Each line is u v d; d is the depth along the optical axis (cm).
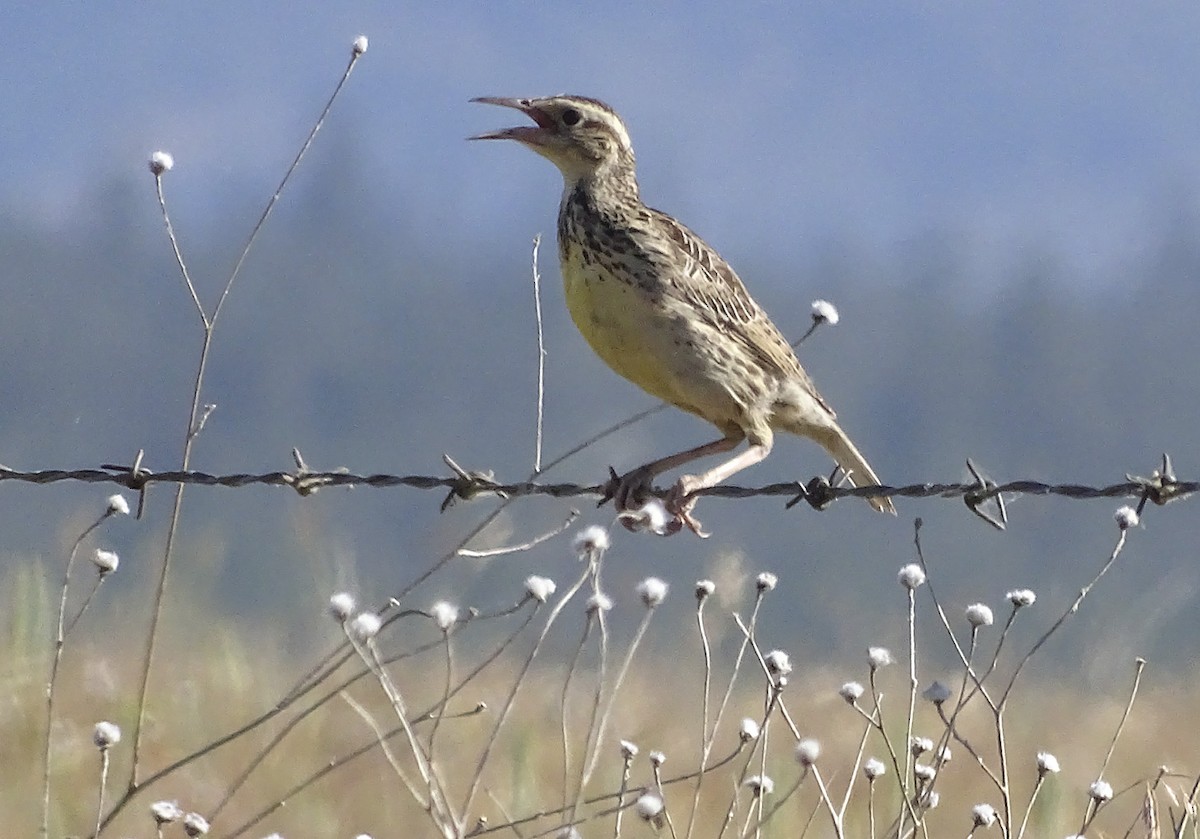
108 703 1070
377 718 1102
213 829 947
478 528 763
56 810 916
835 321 881
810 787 1038
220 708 1072
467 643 1530
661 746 1125
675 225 914
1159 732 1435
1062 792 1001
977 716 1330
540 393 832
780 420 928
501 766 1038
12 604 1012
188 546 1270
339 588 1078
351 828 954
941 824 1030
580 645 709
